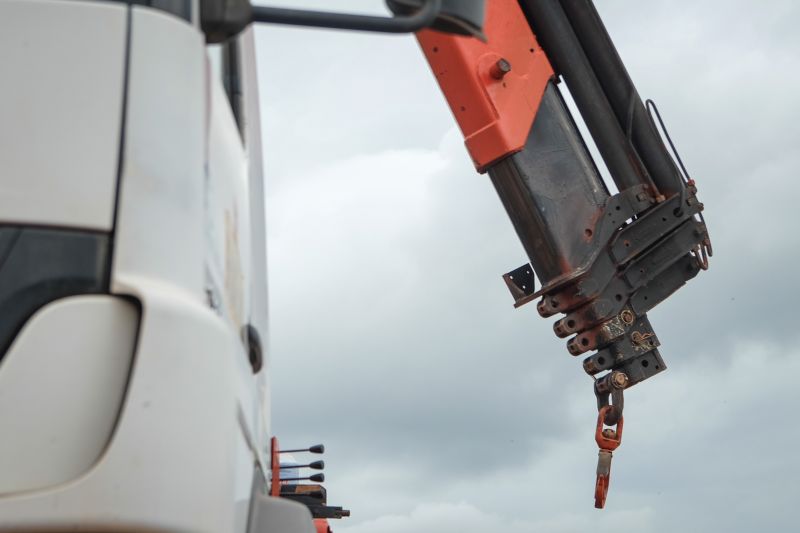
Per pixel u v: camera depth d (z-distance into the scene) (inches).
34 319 74.9
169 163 81.0
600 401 315.6
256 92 144.9
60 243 77.2
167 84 82.4
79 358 74.6
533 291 311.4
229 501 76.7
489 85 292.2
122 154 79.9
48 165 78.9
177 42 83.5
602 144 312.0
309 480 227.9
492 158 295.4
